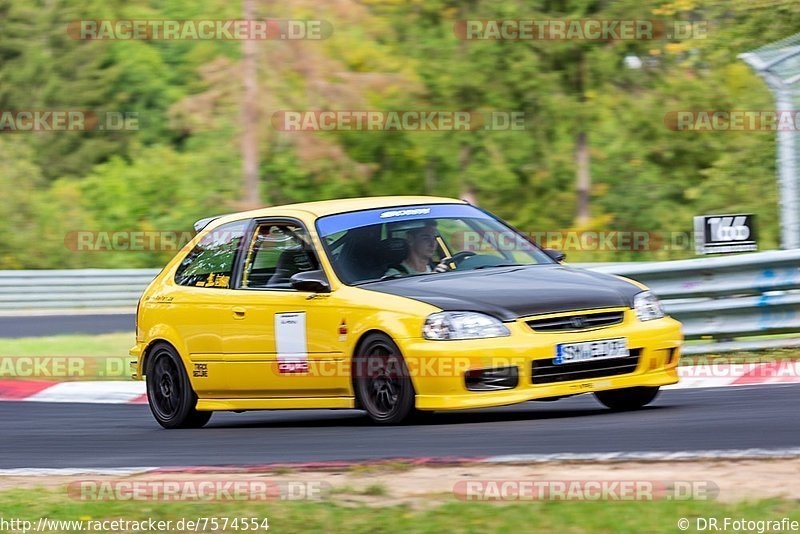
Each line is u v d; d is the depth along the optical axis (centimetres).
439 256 2220
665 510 1271
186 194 9788
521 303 1992
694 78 9156
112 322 5153
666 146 9531
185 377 2414
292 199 9750
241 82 8375
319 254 2205
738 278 2842
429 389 1955
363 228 2244
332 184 9850
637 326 2030
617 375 2002
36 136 11025
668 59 9138
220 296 2353
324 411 2630
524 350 1923
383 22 9319
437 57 9238
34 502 1546
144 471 1761
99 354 3700
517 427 1909
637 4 8769
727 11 6850
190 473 1698
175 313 2442
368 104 8894
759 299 2822
